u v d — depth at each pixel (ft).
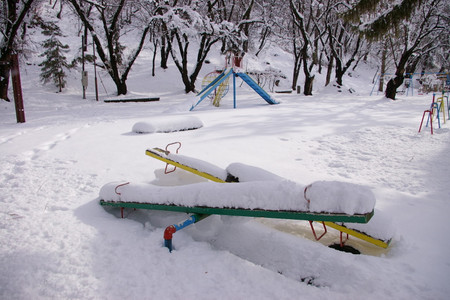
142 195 9.24
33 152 17.25
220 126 25.25
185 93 67.05
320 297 6.07
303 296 6.09
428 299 6.03
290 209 6.93
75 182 12.48
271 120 28.12
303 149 18.52
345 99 51.62
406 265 7.20
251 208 7.41
